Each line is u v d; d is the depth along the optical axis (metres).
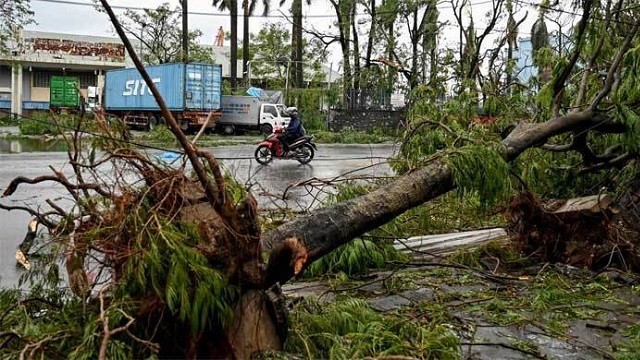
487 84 9.24
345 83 34.25
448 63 23.22
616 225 6.43
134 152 3.69
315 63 37.75
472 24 19.58
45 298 3.67
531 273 6.19
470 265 6.43
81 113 3.80
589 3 6.66
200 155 3.31
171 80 29.48
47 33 44.12
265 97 35.78
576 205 6.40
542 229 6.51
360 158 18.61
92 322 3.05
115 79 33.75
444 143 6.74
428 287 5.65
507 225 6.91
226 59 54.31
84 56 43.56
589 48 7.03
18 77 42.22
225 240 3.36
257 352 3.38
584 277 5.99
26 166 14.68
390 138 30.88
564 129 6.26
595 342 4.34
